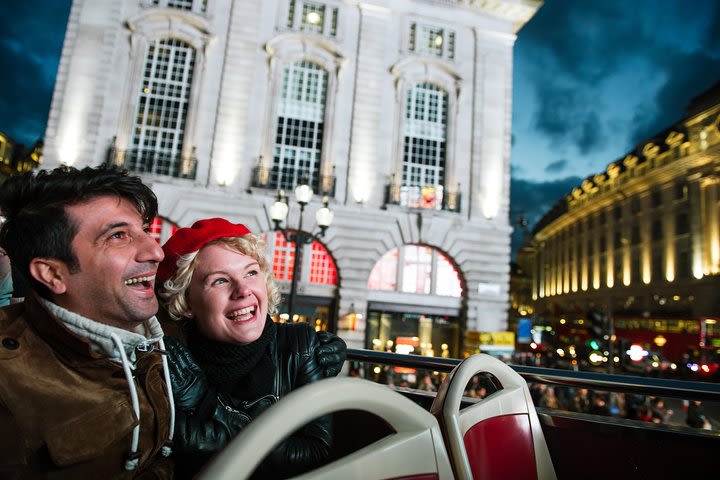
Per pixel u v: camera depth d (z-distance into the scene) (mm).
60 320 1029
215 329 1460
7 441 878
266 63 17500
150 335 1280
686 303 31656
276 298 1796
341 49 18156
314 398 815
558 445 1970
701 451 1750
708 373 22125
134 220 1141
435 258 18422
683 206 32719
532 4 19297
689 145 31984
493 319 17984
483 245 18281
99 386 1072
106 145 16000
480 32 19453
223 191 16406
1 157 31656
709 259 30031
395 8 18922
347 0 18375
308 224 16922
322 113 18125
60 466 955
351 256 17172
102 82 16172
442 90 19281
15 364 963
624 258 39688
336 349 1879
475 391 9633
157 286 1610
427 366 2295
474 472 1163
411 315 18469
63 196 1052
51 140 15664
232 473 704
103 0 16609
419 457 912
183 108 16953
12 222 1067
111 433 1030
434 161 18844
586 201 47312
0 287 2377
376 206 17734
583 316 42469
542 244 61938
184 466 1297
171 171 16531
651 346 28266
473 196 18531
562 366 25688
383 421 938
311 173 17672
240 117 16859
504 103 19281
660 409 11875
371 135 17891
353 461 824
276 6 17875
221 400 1458
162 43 17125
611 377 1938
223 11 17391
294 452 1210
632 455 1841
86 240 1061
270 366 1633
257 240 1660
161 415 1186
